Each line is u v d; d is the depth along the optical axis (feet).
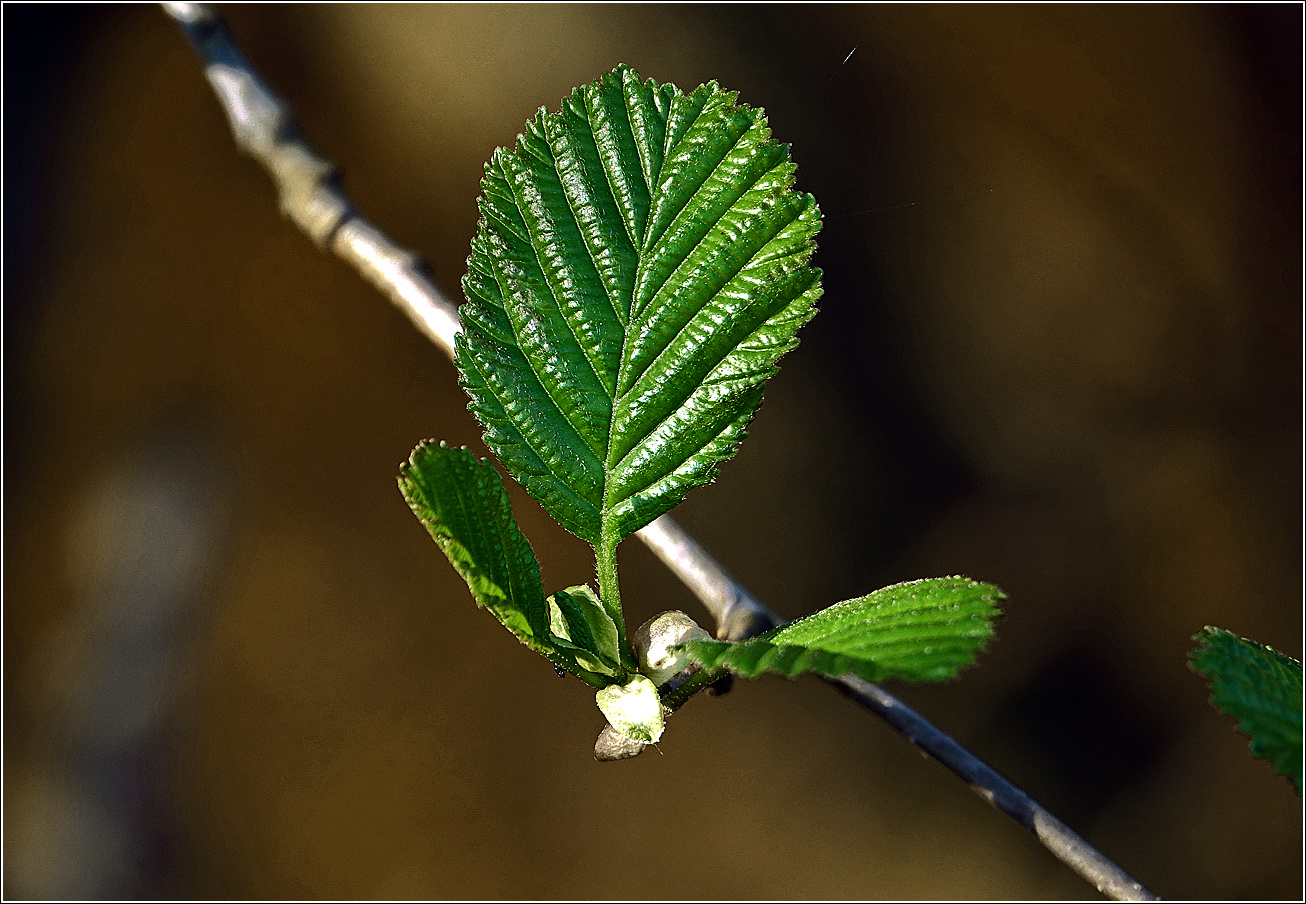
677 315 1.64
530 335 1.64
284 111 1.91
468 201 3.57
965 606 1.56
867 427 3.82
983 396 3.83
